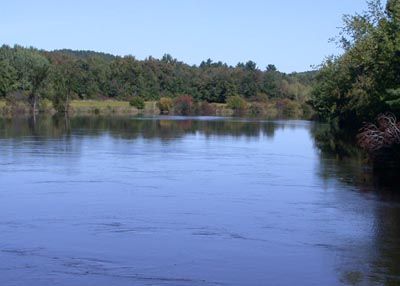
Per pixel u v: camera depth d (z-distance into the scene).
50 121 73.25
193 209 18.59
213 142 44.69
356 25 44.41
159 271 12.39
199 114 117.06
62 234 15.27
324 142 45.94
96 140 44.28
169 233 15.52
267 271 12.49
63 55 145.88
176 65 148.62
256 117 104.81
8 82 100.88
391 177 25.98
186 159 32.66
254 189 22.55
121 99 125.25
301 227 16.34
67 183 23.36
